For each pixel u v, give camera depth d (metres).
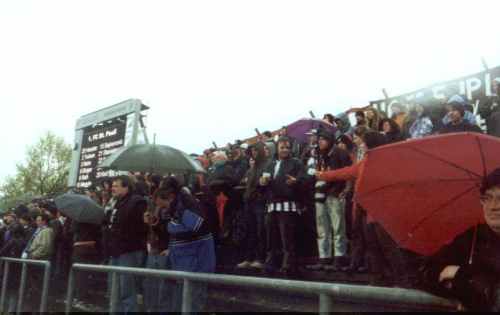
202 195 6.14
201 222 4.52
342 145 6.04
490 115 6.44
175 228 4.56
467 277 1.94
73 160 15.05
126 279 3.89
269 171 5.82
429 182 2.30
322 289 2.28
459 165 2.23
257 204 6.17
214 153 8.57
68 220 8.07
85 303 4.42
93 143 14.41
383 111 8.81
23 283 6.42
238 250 6.56
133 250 5.67
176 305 3.32
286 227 5.56
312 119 8.01
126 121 13.30
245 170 7.02
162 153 6.07
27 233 9.58
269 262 5.73
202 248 4.55
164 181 4.62
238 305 2.80
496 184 2.05
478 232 2.14
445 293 1.98
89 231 7.16
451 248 2.12
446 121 5.85
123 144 13.10
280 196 5.62
